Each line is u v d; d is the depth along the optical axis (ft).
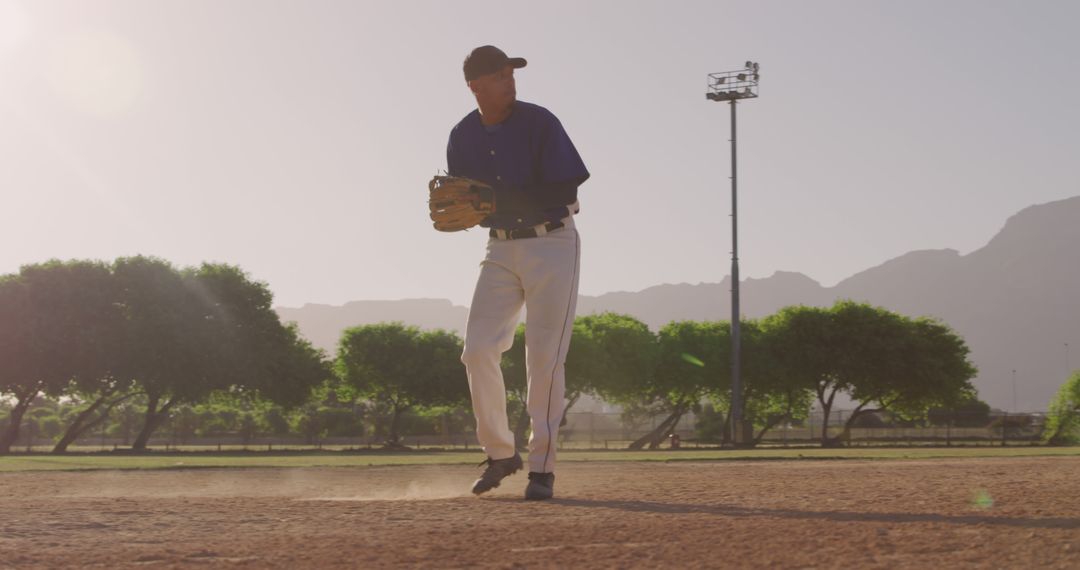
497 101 16.28
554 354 16.81
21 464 54.03
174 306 144.97
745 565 8.76
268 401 164.35
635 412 185.26
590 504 15.30
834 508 14.03
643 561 9.05
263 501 16.47
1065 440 139.74
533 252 16.66
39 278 140.56
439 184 16.20
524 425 161.99
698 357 172.86
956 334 177.68
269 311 160.25
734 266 132.87
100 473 38.63
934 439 173.47
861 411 178.40
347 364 175.94
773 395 181.98
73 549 10.16
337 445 189.88
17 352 134.92
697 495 17.60
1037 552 9.16
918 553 9.30
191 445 180.14
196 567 8.92
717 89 125.80
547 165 16.29
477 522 12.53
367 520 12.94
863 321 172.24
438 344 180.04
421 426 199.93
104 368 138.21
